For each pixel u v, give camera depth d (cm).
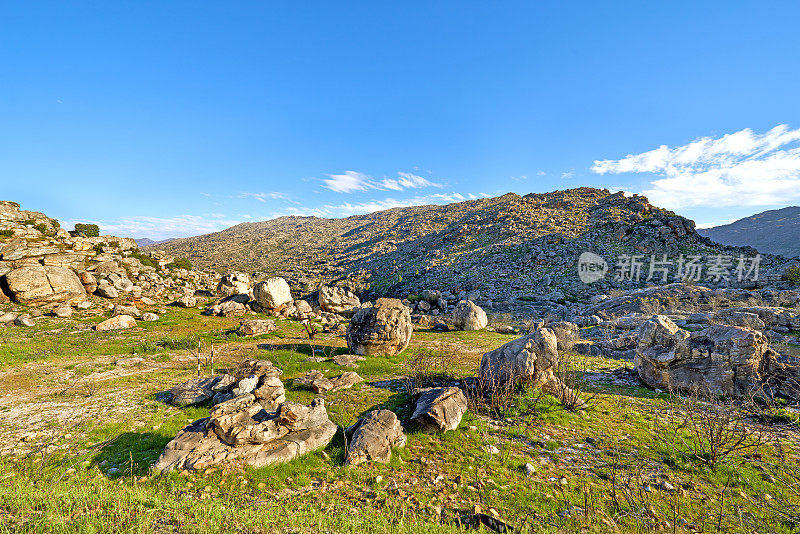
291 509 711
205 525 622
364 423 1048
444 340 2972
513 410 1266
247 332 3034
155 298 4619
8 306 3281
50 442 1026
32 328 2855
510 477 873
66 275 3722
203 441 945
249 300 4534
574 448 1030
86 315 3403
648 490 816
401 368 1961
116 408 1312
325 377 1712
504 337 3167
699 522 700
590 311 4275
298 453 946
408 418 1222
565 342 2283
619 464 931
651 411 1323
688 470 909
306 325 3634
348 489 812
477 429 1132
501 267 8588
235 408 1033
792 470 858
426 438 1070
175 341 2545
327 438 1024
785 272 5169
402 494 790
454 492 809
